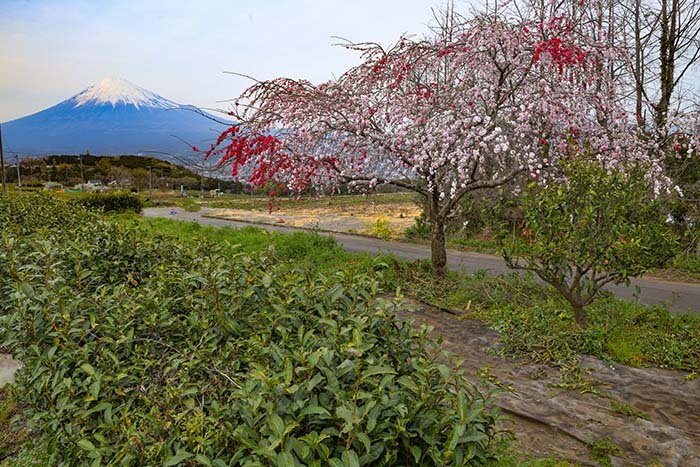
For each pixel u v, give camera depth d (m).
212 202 41.75
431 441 2.10
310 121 7.85
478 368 5.25
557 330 6.02
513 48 7.71
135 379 2.84
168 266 4.89
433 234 8.95
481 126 7.54
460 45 8.14
